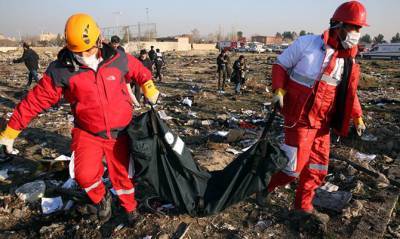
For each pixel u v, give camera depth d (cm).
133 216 402
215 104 1220
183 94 1460
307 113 368
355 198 471
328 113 379
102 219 405
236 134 721
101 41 349
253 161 381
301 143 374
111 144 367
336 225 410
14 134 347
